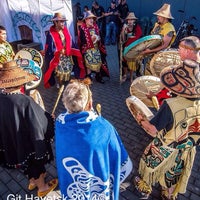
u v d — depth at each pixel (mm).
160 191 2777
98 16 10398
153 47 3811
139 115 2209
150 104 2816
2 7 7020
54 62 4793
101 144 1644
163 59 2889
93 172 1707
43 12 7438
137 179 2656
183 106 1778
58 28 4602
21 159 2162
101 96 5199
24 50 3709
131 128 4000
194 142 1999
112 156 1773
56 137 1725
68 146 1643
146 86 2756
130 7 10945
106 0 11273
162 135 2023
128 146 3564
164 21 4016
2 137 2160
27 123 2055
